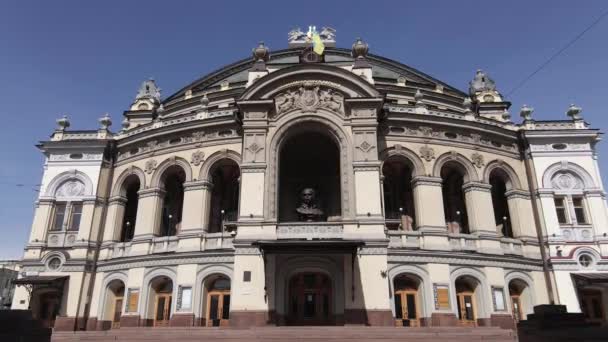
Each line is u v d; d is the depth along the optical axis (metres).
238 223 30.92
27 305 37.25
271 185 32.03
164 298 35.25
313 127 34.06
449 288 33.03
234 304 29.08
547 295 36.06
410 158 36.38
